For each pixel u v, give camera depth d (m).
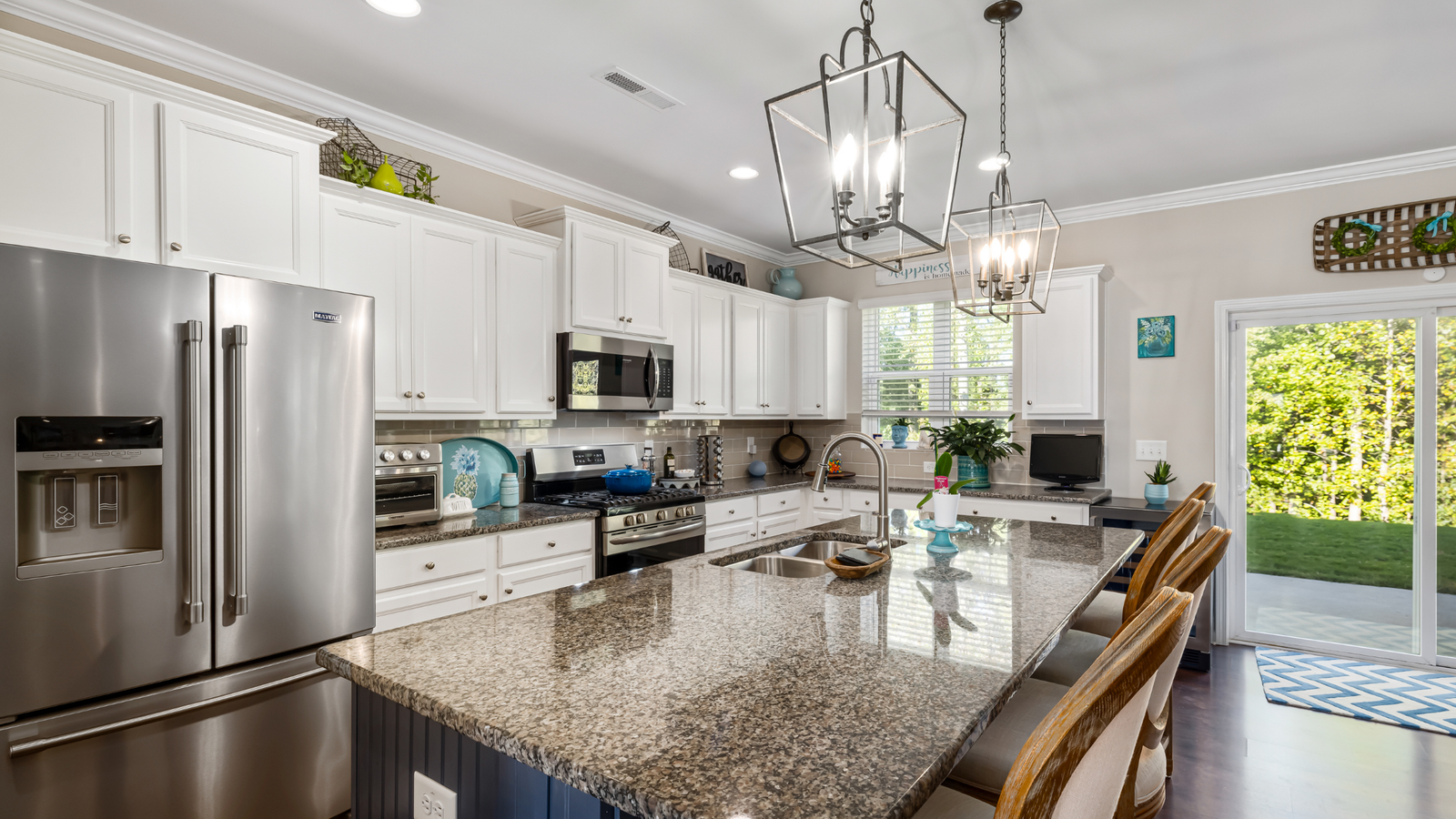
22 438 1.63
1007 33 2.38
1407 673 3.41
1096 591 1.74
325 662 1.23
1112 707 0.67
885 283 5.13
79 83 1.84
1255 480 3.92
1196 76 2.67
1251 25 2.34
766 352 4.96
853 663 1.17
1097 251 4.25
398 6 2.28
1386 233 3.49
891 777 0.79
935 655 1.21
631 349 3.77
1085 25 2.34
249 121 2.17
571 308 3.45
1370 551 3.66
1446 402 3.47
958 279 4.77
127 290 1.77
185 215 2.02
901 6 2.25
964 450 4.29
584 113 3.04
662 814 0.74
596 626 1.39
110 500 1.81
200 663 1.90
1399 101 2.87
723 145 3.37
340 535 2.21
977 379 4.80
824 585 1.74
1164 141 3.28
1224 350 3.89
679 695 1.04
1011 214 2.28
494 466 3.44
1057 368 4.13
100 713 1.75
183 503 1.86
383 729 1.20
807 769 0.81
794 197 4.15
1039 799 0.60
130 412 1.77
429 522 2.84
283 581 2.06
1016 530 2.62
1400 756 2.60
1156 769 1.37
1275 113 2.98
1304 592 3.80
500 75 2.72
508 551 2.89
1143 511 3.65
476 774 1.05
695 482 4.23
